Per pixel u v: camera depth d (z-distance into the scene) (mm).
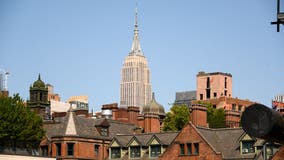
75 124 94625
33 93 124062
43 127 98312
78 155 92562
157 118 103375
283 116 11648
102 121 97312
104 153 95250
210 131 84812
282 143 11914
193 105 89312
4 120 93250
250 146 79688
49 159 91812
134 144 90562
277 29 14844
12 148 94062
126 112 116938
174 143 83375
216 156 79438
